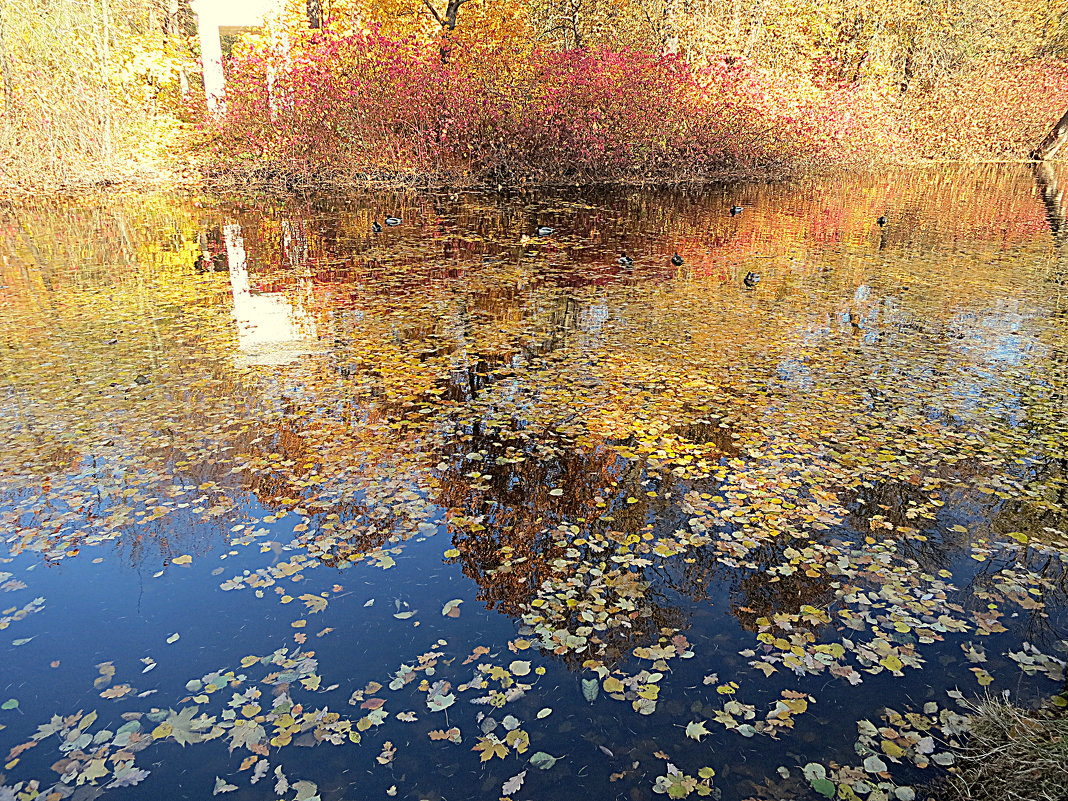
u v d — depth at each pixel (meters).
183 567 3.77
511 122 18.61
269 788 2.52
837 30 26.53
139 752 2.68
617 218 14.34
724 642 3.24
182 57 19.77
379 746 2.69
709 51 23.50
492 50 19.69
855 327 7.50
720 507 4.27
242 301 8.47
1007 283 9.24
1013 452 4.87
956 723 2.77
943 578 3.65
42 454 4.87
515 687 2.98
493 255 10.96
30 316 7.91
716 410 5.51
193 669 3.09
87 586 3.63
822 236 12.50
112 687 2.99
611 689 2.97
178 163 18.28
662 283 9.27
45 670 3.09
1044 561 3.78
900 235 12.58
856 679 3.01
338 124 18.20
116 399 5.74
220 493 4.44
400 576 3.71
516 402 5.68
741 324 7.58
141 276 9.69
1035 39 27.62
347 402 5.70
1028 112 25.66
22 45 15.91
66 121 16.84
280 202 16.06
